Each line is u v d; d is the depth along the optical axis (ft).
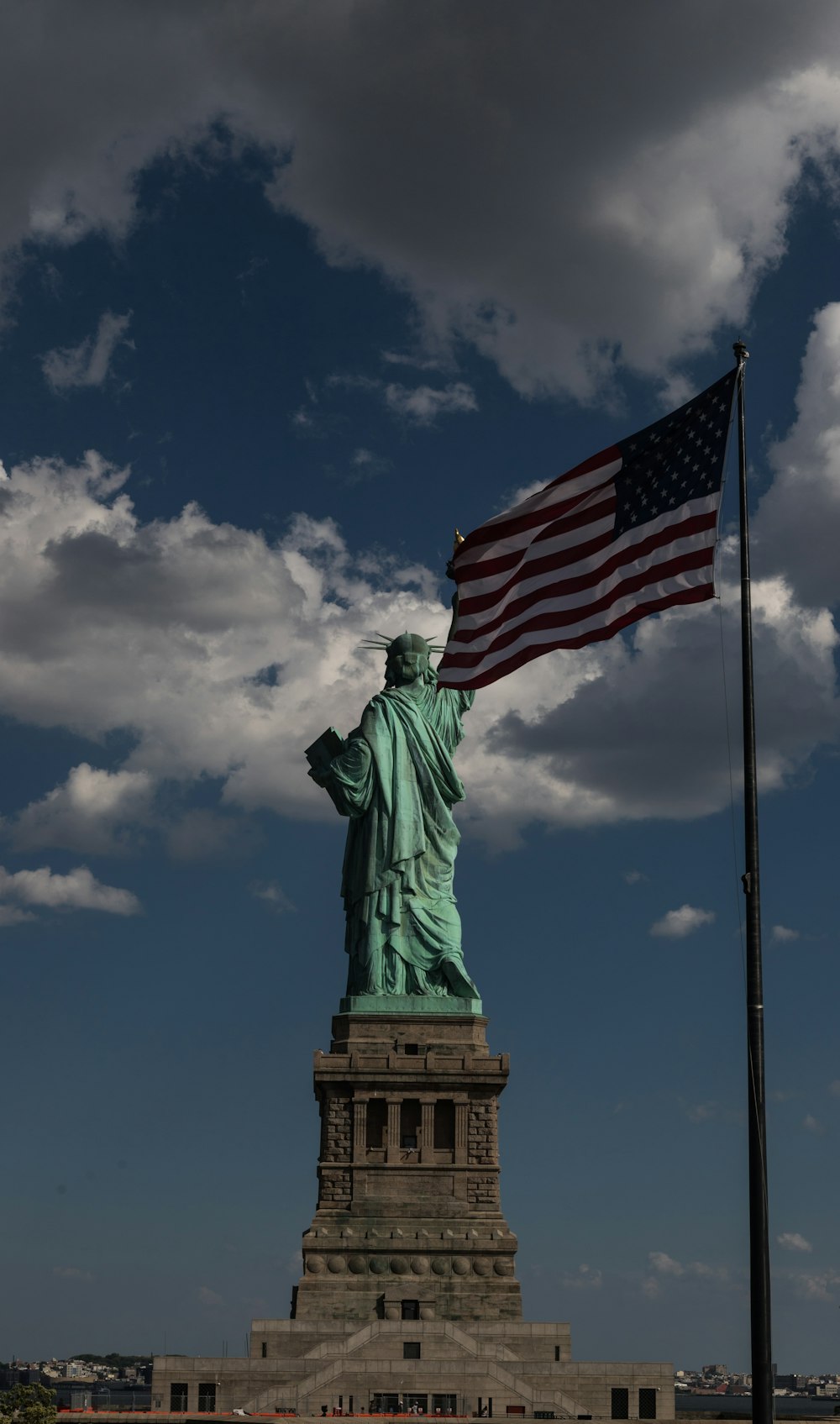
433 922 638.94
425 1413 530.68
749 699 205.36
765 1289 190.90
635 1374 550.77
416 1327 553.23
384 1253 592.19
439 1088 613.11
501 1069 613.93
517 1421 509.35
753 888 200.44
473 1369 537.65
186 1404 538.47
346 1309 583.99
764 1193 192.65
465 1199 603.26
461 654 262.67
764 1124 194.39
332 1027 630.33
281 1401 530.27
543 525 261.03
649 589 247.50
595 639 253.03
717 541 242.78
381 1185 603.67
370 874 641.40
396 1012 623.77
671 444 251.60
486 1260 593.01
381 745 650.02
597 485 258.37
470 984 630.74
